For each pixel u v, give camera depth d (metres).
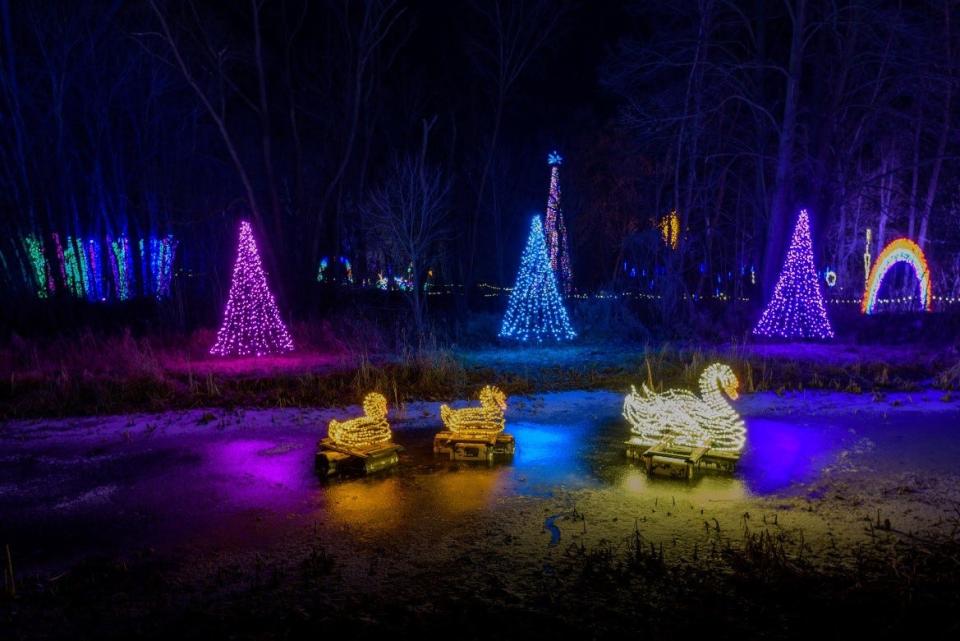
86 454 9.52
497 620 4.93
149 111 30.80
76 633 4.91
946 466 8.46
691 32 24.98
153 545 6.41
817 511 6.99
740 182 30.03
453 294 30.86
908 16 24.02
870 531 6.44
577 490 7.76
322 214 24.67
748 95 26.16
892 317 22.16
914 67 22.62
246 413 12.00
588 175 35.06
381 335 19.84
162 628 4.95
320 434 10.51
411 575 5.67
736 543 6.19
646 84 27.12
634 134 29.69
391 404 12.72
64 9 25.69
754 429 10.59
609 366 16.03
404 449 9.45
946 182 32.34
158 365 14.98
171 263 27.70
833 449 9.34
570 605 5.13
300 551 6.19
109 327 22.73
